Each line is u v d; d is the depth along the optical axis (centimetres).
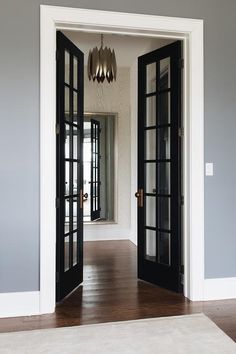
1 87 279
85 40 472
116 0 295
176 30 308
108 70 430
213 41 317
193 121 312
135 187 580
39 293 285
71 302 311
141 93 372
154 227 361
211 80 317
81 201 359
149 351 223
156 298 321
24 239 284
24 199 283
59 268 308
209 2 315
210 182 318
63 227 313
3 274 280
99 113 607
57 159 304
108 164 618
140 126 374
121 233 618
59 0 285
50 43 284
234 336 244
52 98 287
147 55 364
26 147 283
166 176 351
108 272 409
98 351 223
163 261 354
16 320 273
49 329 256
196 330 253
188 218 319
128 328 257
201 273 315
